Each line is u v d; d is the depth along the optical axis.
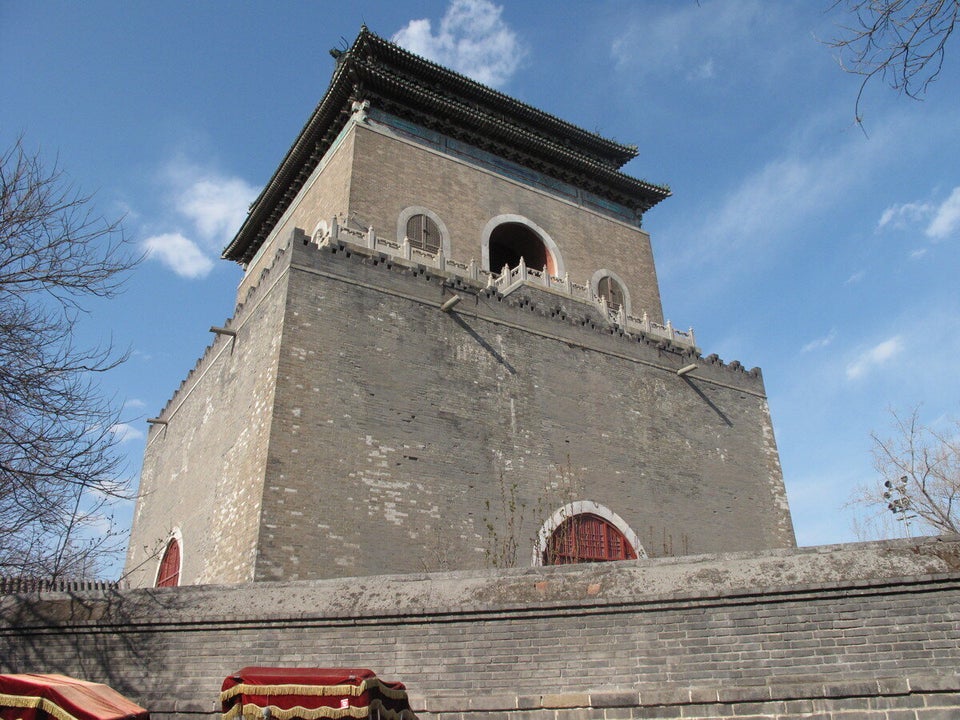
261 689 7.95
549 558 21.58
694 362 28.77
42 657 10.75
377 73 31.64
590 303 28.38
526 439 23.09
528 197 35.66
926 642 8.41
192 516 23.34
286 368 19.91
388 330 22.12
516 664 9.47
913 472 21.30
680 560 9.88
